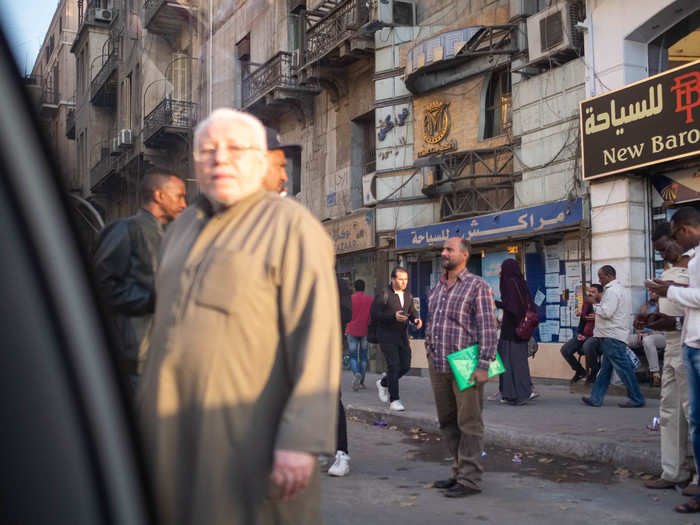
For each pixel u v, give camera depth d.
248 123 2.08
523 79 12.54
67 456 0.80
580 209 11.10
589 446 6.14
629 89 10.15
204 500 1.83
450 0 14.64
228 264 1.91
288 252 1.95
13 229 0.78
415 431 7.92
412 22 15.59
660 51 10.79
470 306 4.93
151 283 2.12
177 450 1.88
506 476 5.61
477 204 13.44
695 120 9.21
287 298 1.93
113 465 0.85
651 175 10.49
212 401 1.86
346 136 17.11
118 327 1.98
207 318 1.89
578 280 11.53
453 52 13.38
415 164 14.23
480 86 13.66
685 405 4.95
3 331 0.77
